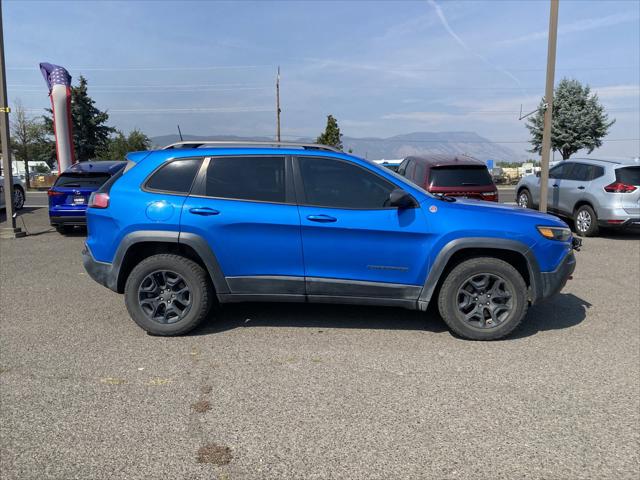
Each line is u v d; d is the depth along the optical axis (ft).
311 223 14.94
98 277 15.92
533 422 10.57
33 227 40.37
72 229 38.65
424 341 15.28
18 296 20.06
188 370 13.06
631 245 32.55
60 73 51.21
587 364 13.60
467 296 15.31
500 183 121.49
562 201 38.63
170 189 15.42
